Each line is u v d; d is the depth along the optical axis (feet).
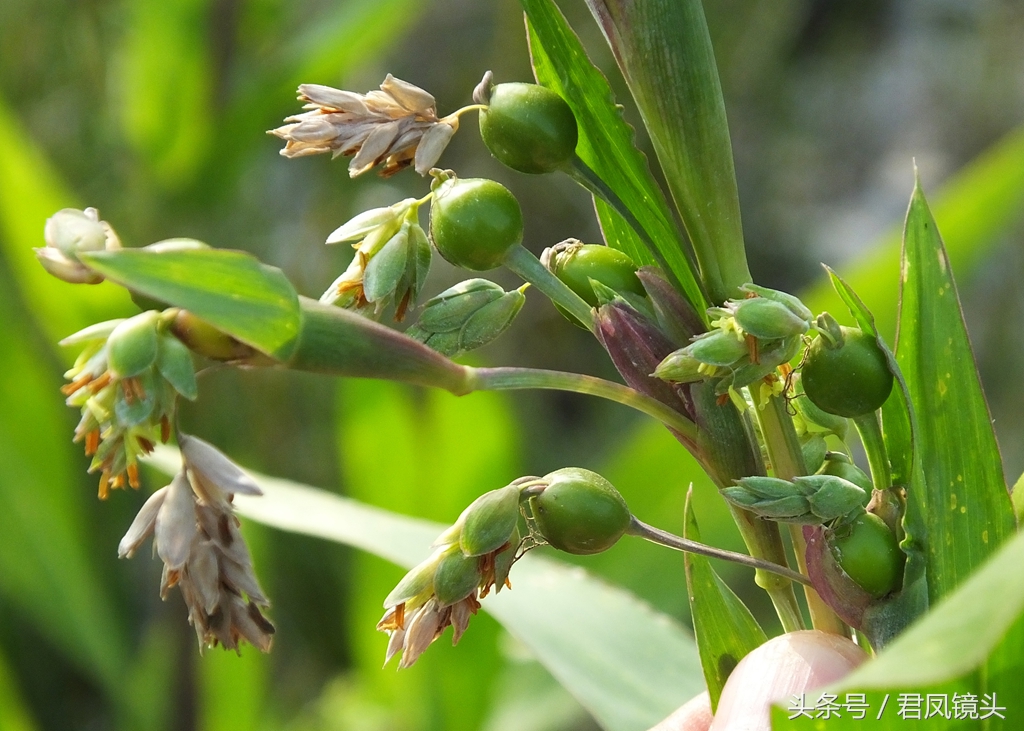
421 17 3.44
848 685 0.88
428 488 1.90
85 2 2.23
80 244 0.93
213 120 2.06
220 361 0.93
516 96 0.99
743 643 1.05
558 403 3.67
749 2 3.41
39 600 1.99
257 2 2.17
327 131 0.98
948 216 1.68
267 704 2.43
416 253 0.98
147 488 1.96
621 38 0.98
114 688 2.02
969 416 0.99
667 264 1.00
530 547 0.99
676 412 0.99
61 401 2.03
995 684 0.96
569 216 3.58
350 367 0.94
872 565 0.98
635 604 1.24
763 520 1.01
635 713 1.19
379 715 2.05
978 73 3.93
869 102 4.10
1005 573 0.88
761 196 3.97
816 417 1.01
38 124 2.58
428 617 0.97
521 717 1.92
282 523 1.25
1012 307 3.39
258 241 2.68
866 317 0.98
